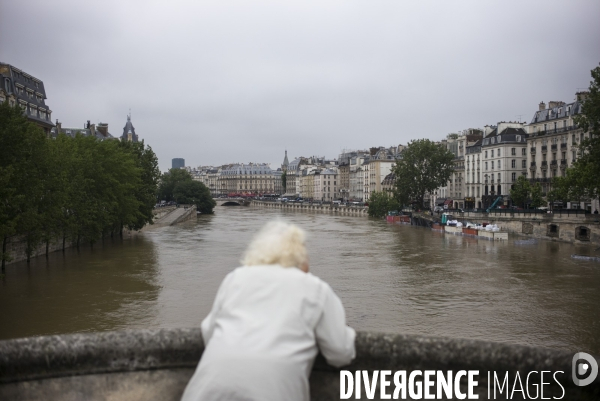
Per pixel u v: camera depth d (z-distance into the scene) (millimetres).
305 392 3709
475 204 121250
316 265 49875
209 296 35781
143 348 4559
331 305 3949
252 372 3533
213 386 3537
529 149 104062
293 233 4324
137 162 82750
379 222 117812
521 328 28547
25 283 40125
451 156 116188
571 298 35094
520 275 43812
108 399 4516
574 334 27516
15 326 28797
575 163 64812
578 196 67750
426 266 49062
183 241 72750
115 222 72750
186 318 30422
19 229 42750
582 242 68000
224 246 66000
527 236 79000
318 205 183125
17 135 39938
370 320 30234
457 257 55375
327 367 4426
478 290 37875
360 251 60906
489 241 72750
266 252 4199
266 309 3822
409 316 31016
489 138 115875
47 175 47188
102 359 4508
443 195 143000
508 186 109375
